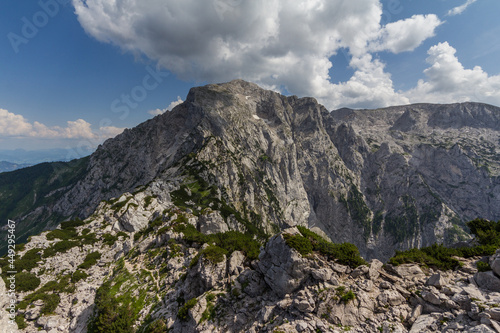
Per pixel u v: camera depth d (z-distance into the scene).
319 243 33.19
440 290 23.97
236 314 32.00
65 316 51.78
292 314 26.80
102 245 86.75
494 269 23.22
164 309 44.34
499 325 17.61
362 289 26.22
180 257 61.34
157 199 130.88
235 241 49.91
